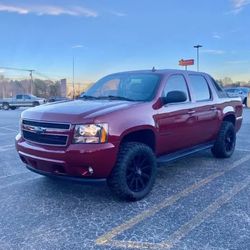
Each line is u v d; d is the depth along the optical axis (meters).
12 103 33.44
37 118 4.20
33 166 4.34
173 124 4.90
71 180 3.99
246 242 3.18
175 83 5.23
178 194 4.56
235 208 4.03
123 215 3.86
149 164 4.46
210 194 4.55
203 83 6.00
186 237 3.29
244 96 25.39
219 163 6.33
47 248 3.12
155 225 3.58
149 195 4.53
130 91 4.98
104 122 3.88
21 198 4.48
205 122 5.79
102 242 3.22
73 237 3.33
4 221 3.73
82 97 5.38
